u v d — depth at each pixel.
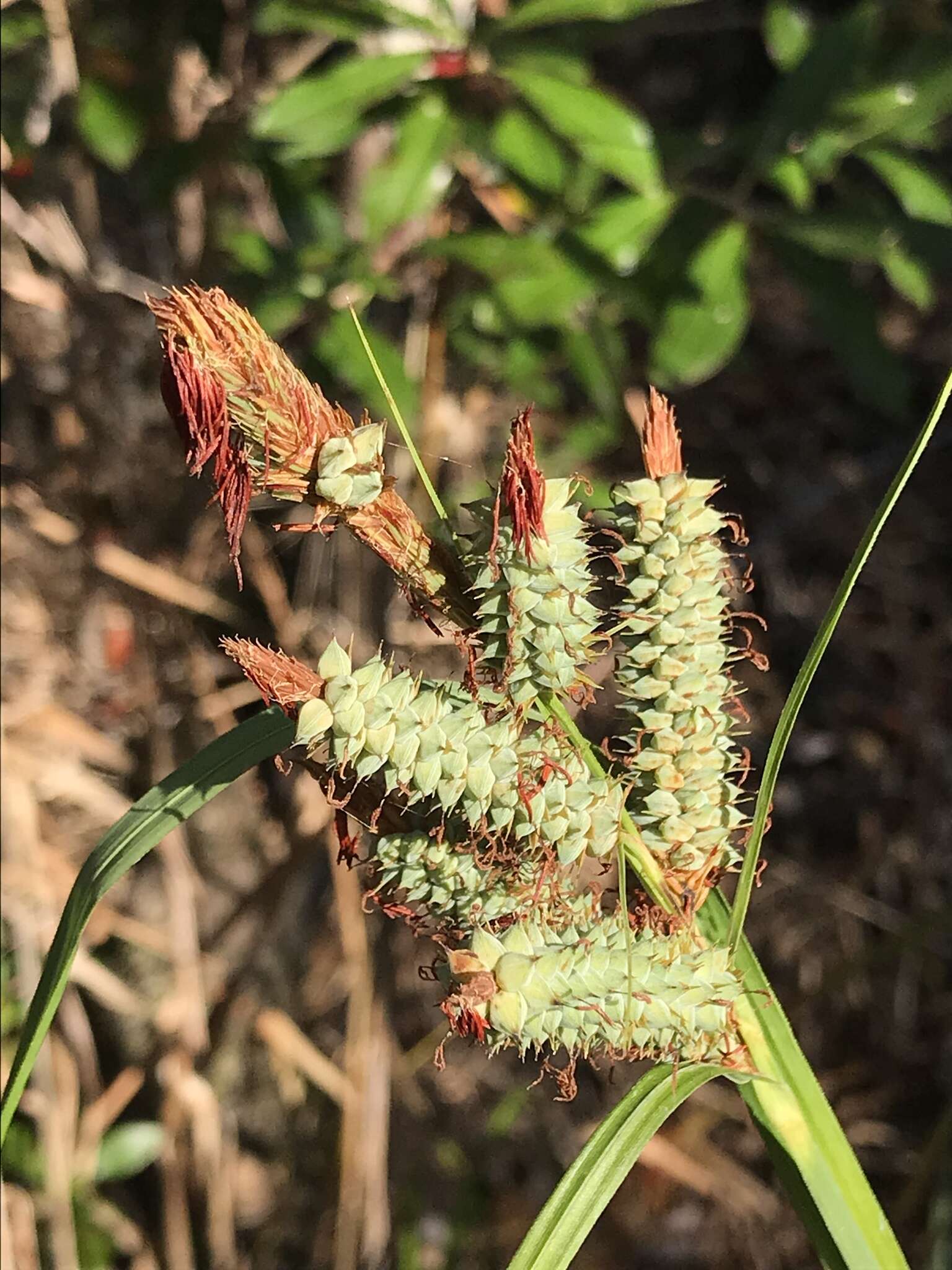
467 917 0.11
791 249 0.21
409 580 0.11
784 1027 0.12
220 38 0.26
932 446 0.43
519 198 0.22
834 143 0.20
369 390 0.20
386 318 0.28
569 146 0.21
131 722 0.30
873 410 0.44
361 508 0.10
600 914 0.11
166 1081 0.28
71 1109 0.27
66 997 0.27
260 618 0.30
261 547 0.27
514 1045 0.10
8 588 0.27
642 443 0.11
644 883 0.11
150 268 0.30
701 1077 0.11
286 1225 0.31
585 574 0.10
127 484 0.28
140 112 0.25
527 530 0.10
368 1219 0.28
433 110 0.19
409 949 0.31
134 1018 0.31
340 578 0.26
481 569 0.10
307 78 0.19
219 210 0.25
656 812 0.11
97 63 0.24
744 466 0.43
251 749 0.12
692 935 0.11
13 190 0.25
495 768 0.10
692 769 0.11
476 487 0.27
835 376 0.44
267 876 0.26
